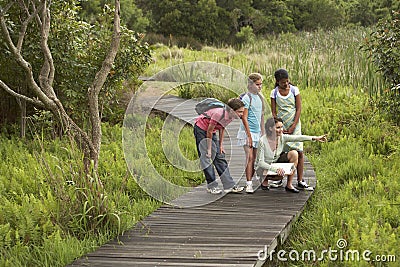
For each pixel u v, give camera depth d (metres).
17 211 5.50
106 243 5.09
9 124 10.71
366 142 8.87
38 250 4.80
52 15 9.46
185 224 5.56
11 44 5.75
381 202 5.89
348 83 14.08
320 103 11.91
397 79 9.53
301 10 39.91
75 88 9.79
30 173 7.25
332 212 5.78
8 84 9.98
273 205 6.13
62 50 9.54
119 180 7.05
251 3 38.25
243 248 4.83
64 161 7.92
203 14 35.50
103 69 5.99
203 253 4.75
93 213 5.38
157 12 36.69
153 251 4.84
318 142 9.34
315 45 20.50
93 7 26.38
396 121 9.62
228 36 36.31
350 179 7.32
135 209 6.11
